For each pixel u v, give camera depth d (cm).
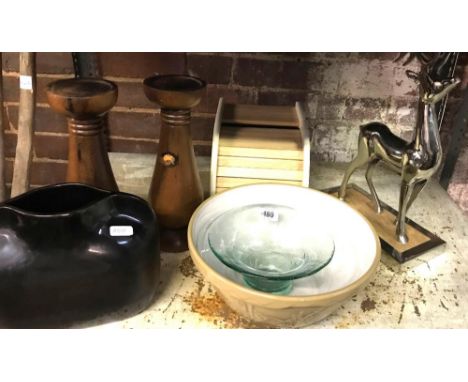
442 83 57
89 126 59
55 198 57
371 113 92
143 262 53
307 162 68
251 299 47
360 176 90
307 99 90
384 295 61
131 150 96
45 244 50
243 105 80
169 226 66
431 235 70
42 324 52
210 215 62
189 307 58
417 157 62
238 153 69
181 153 62
